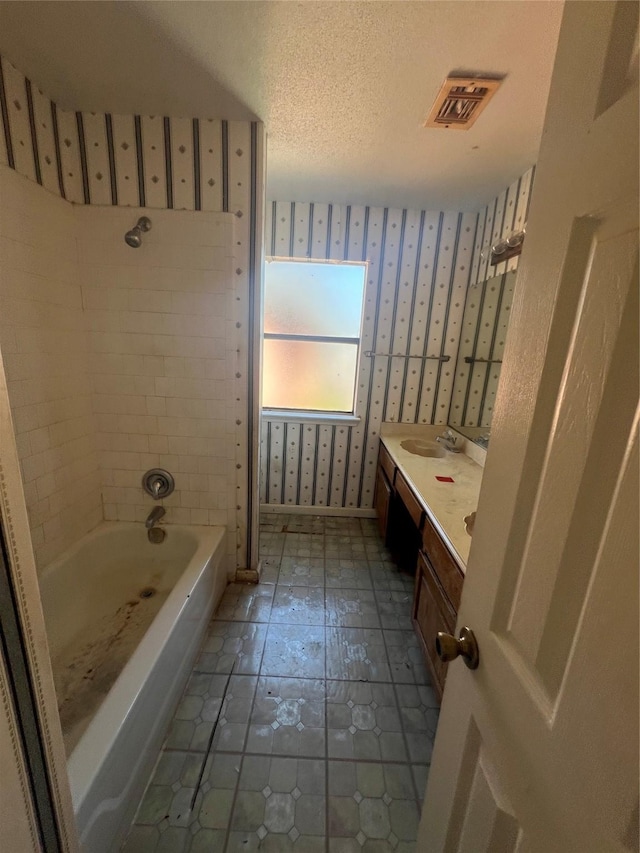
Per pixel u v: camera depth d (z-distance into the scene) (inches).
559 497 18.5
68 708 53.3
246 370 75.2
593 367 16.5
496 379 88.2
